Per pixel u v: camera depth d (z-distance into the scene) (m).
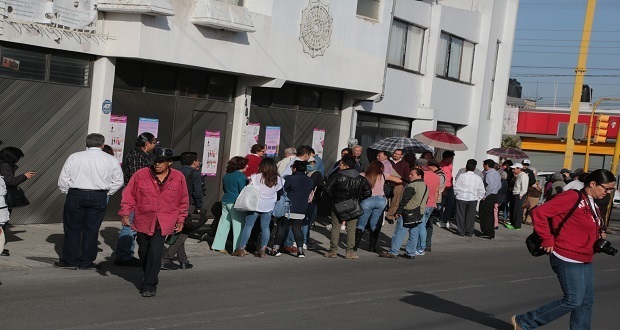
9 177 11.56
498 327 10.16
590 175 8.95
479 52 29.00
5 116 13.80
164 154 11.28
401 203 15.90
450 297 12.01
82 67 15.01
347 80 20.59
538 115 49.25
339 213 15.03
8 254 11.88
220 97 18.22
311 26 19.09
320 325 9.30
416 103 25.61
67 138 14.91
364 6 21.11
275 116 19.91
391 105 24.08
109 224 15.74
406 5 24.28
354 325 9.48
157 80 16.53
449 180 22.45
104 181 11.32
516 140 48.69
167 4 14.80
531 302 12.15
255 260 13.91
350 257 15.31
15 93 13.91
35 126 14.34
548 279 14.88
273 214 14.23
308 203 15.48
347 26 20.33
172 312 9.30
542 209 8.91
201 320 9.02
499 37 30.17
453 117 27.89
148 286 10.06
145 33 14.96
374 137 23.95
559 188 22.53
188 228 12.28
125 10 14.62
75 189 11.24
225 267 12.91
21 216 14.36
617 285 14.80
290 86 20.28
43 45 13.95
